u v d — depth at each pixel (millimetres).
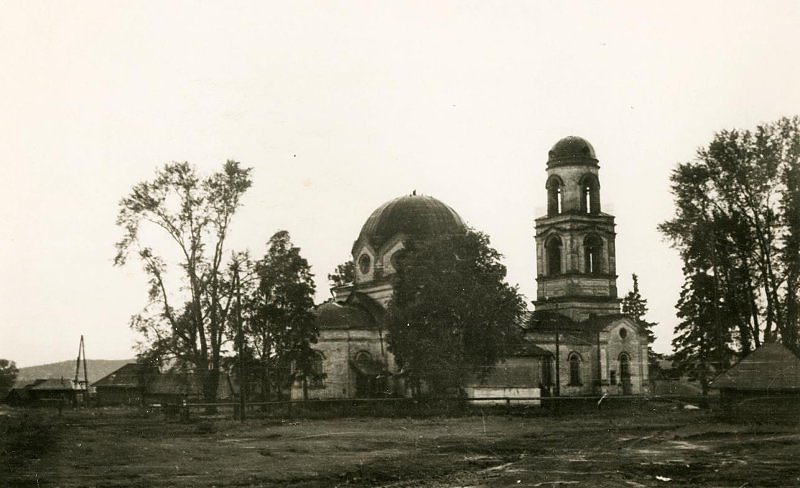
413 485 32031
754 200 78000
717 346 80938
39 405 109312
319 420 70250
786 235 76812
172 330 79750
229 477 34469
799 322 76875
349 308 97188
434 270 83438
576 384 102750
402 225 100562
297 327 86438
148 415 80438
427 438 52500
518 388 90875
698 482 32500
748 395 65750
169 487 31812
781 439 49844
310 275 88250
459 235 87312
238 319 74125
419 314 82375
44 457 41219
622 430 58250
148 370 83688
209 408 79375
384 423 66375
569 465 37844
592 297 106750
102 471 36250
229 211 81250
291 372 88875
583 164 107688
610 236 108438
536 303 109375
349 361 93750
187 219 80500
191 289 80500
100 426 62656
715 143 78188
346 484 32562
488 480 33188
